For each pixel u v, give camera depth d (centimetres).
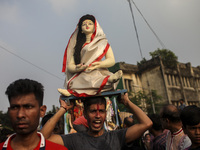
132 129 255
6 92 182
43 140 187
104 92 294
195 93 3228
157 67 2934
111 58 360
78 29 385
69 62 365
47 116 391
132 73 2947
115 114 515
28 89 178
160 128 363
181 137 293
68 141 248
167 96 2814
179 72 3098
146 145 387
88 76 317
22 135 178
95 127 252
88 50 354
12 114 176
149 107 2627
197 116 227
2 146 183
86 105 263
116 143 249
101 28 389
